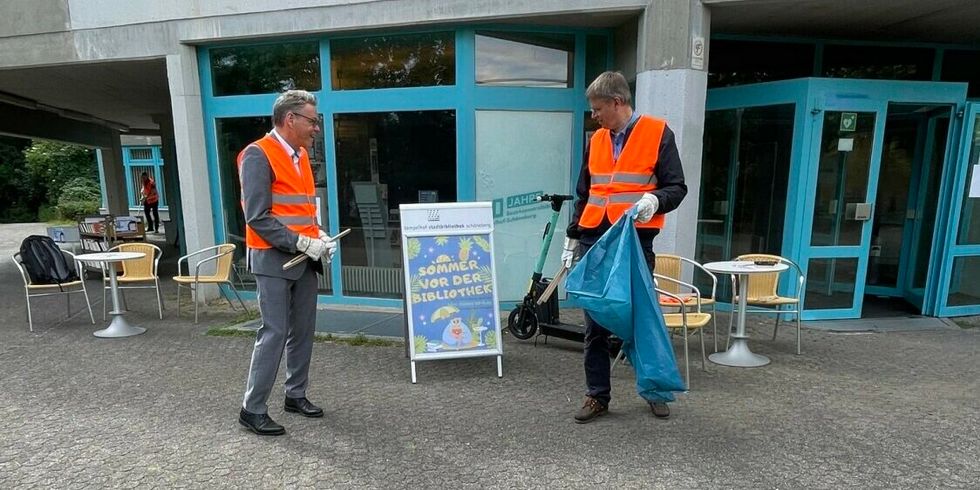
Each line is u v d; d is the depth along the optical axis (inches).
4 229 723.4
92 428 124.6
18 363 168.7
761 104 209.2
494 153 213.9
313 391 144.4
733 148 223.9
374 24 206.4
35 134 422.3
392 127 219.3
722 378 152.0
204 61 235.0
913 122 233.5
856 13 192.1
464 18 197.9
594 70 218.5
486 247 157.6
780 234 212.5
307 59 226.2
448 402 137.1
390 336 191.3
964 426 123.2
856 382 149.3
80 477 104.8
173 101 233.1
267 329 118.0
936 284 217.0
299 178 120.0
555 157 219.0
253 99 233.0
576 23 205.5
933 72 238.5
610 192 119.6
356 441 117.6
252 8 217.5
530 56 212.2
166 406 136.1
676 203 114.7
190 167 236.5
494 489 100.0
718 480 102.3
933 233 216.2
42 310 239.1
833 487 99.9
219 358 172.1
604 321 112.8
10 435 121.6
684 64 184.2
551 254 223.9
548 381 150.6
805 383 148.5
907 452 112.0
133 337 195.9
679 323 147.2
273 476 104.6
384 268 231.1
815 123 196.5
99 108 416.5
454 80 209.2
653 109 189.8
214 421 127.5
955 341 187.8
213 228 247.4
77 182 912.9
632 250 112.6
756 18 198.4
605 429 122.2
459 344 153.7
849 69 234.4
